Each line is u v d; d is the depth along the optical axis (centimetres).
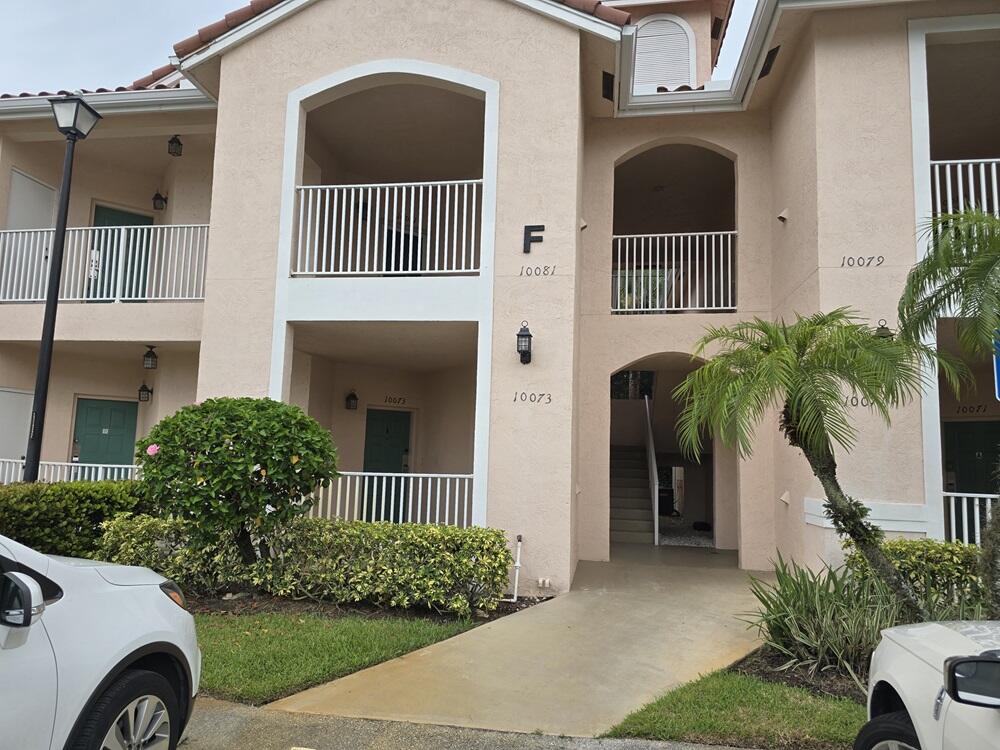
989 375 1000
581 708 419
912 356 458
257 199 820
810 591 509
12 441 1002
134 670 302
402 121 972
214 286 813
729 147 961
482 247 774
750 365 467
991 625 281
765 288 935
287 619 582
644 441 1405
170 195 1132
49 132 1027
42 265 1048
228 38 845
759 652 524
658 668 494
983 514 970
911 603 475
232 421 602
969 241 452
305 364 1031
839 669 467
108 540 693
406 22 819
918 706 253
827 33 759
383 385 1182
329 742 364
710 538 1162
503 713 409
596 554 936
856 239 730
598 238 984
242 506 589
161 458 593
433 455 1184
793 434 479
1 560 262
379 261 1159
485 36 801
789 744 367
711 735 375
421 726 387
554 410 737
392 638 534
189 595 659
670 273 1238
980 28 727
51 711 253
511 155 780
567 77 779
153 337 934
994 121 956
